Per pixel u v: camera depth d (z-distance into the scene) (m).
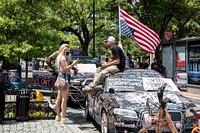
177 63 22.20
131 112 7.80
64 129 9.09
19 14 10.66
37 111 11.01
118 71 10.02
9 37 10.62
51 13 11.41
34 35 10.80
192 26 29.50
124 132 7.81
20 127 9.25
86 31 30.88
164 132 7.18
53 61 11.83
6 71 12.15
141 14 25.44
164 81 9.72
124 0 25.11
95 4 27.98
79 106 15.05
